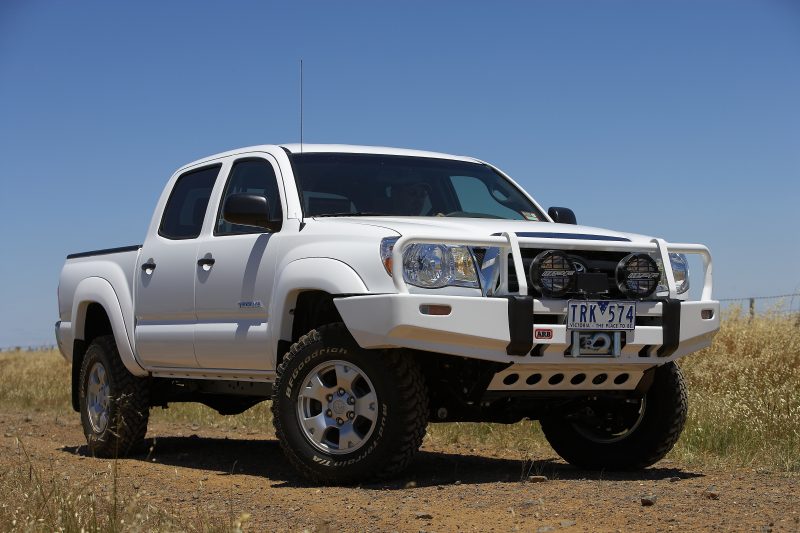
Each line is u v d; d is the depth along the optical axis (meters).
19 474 6.25
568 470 7.02
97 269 8.60
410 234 5.66
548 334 5.75
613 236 6.29
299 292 6.33
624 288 6.03
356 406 5.94
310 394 6.10
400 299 5.55
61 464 7.75
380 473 5.86
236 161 7.43
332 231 6.20
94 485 6.12
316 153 7.12
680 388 6.63
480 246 5.74
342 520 5.00
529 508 5.08
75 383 8.96
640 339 6.05
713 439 7.71
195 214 7.71
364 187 6.94
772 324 12.23
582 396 6.45
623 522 4.71
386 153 7.37
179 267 7.50
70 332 8.92
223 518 5.06
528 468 7.07
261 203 6.54
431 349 5.59
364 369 5.86
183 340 7.38
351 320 5.78
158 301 7.73
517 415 6.67
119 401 8.23
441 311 5.59
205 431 10.86
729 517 4.80
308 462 6.05
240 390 7.42
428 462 7.54
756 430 7.71
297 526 4.88
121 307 8.18
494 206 7.29
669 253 6.48
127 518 4.50
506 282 5.77
